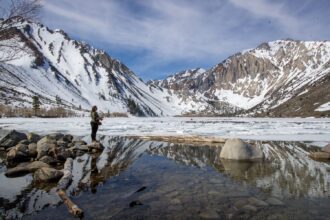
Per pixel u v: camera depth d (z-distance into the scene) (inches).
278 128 1908.2
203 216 303.1
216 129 1844.2
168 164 609.9
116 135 1346.0
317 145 927.0
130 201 351.9
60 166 592.7
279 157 698.2
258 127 2068.2
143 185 427.8
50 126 2050.9
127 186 422.6
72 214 309.7
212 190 399.9
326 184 432.8
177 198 362.9
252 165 594.6
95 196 373.4
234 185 427.8
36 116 6678.2
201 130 1749.5
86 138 1163.9
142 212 314.5
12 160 627.2
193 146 950.4
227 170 543.2
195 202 347.3
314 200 354.6
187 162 634.8
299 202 347.3
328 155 683.4
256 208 326.3
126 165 596.7
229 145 705.6
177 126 2314.2
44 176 467.2
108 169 554.3
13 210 324.2
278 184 434.6
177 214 308.3
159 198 363.9
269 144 955.3
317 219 292.8
